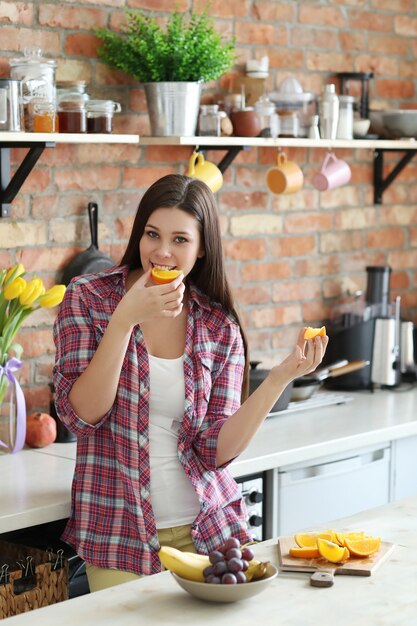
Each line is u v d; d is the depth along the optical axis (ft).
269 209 13.64
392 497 12.18
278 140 12.38
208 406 8.86
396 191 15.29
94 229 11.60
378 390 13.99
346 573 6.83
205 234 8.73
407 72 15.19
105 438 8.59
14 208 11.00
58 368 8.54
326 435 11.35
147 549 8.43
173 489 8.64
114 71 11.73
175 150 12.48
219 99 12.83
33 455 10.41
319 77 14.02
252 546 7.46
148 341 8.74
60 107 10.55
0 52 10.74
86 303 8.60
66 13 11.23
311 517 11.20
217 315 9.04
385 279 14.08
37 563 9.01
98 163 11.70
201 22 11.72
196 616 6.15
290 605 6.31
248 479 10.53
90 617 6.15
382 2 14.74
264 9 13.26
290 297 13.99
